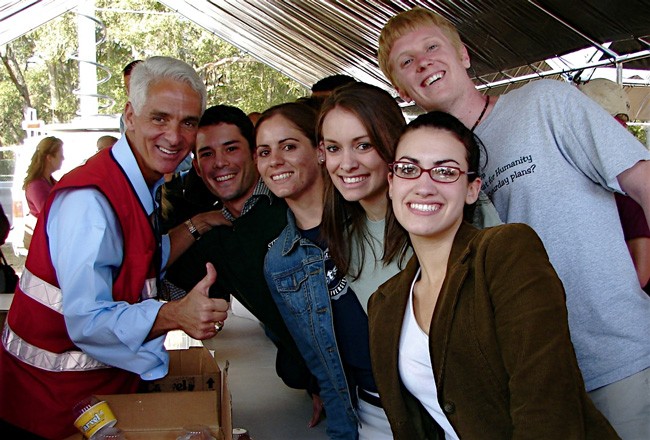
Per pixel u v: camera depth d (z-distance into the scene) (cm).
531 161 185
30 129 1123
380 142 175
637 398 177
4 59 2286
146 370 185
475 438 135
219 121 246
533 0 466
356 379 202
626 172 176
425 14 202
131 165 192
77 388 192
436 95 200
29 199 584
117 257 187
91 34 1316
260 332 362
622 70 532
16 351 192
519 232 135
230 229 241
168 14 2203
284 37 1059
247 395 268
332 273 196
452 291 138
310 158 204
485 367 132
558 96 183
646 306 183
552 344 123
